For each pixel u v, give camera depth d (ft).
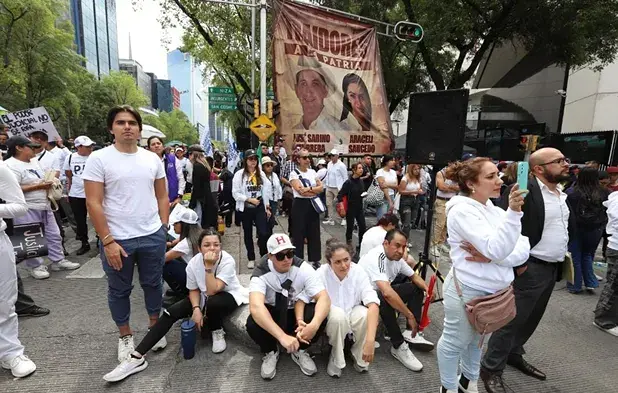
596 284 14.64
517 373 9.17
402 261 10.41
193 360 9.27
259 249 17.37
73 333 10.33
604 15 30.63
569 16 31.35
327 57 23.48
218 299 9.84
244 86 48.75
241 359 9.40
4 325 8.37
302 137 23.57
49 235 14.89
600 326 11.62
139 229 8.44
